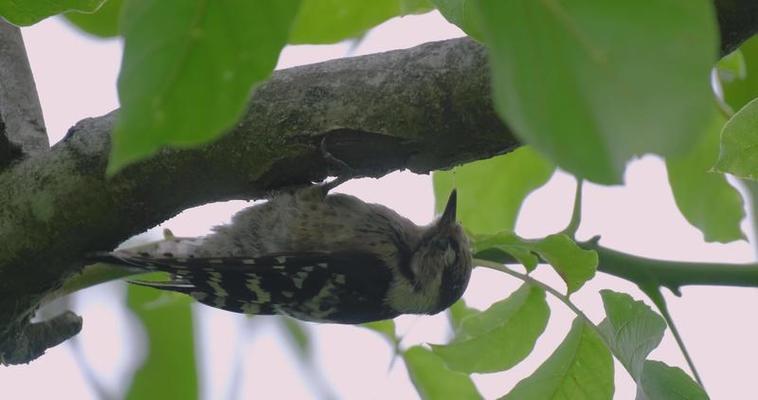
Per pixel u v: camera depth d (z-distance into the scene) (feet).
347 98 25.07
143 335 37.35
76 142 26.61
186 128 11.90
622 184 9.70
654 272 29.09
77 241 27.20
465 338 29.30
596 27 9.91
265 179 26.21
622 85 9.83
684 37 9.71
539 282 27.96
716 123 32.24
